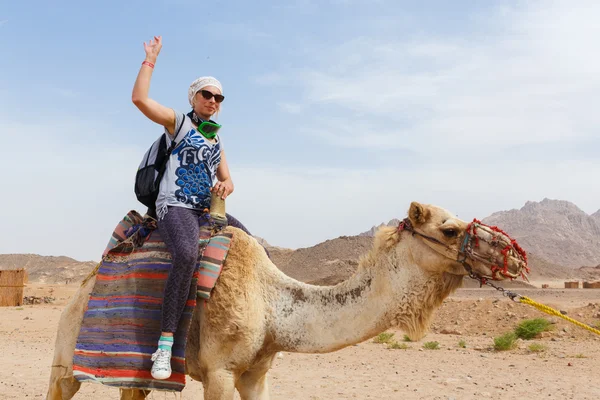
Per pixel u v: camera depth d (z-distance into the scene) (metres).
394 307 5.25
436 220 5.23
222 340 5.39
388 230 5.42
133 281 5.66
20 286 39.50
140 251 5.77
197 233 5.54
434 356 16.19
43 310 32.66
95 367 5.56
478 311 24.88
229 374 5.42
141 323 5.53
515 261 5.05
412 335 5.27
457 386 11.11
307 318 5.46
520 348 17.72
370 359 15.61
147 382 5.42
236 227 6.15
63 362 5.92
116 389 11.05
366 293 5.33
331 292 5.49
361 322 5.31
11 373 12.51
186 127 5.68
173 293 5.34
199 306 5.56
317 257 117.50
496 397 10.04
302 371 13.30
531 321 21.12
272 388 10.94
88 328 5.68
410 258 5.26
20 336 21.48
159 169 5.71
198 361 5.59
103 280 5.82
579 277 192.12
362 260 5.45
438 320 24.81
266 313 5.58
